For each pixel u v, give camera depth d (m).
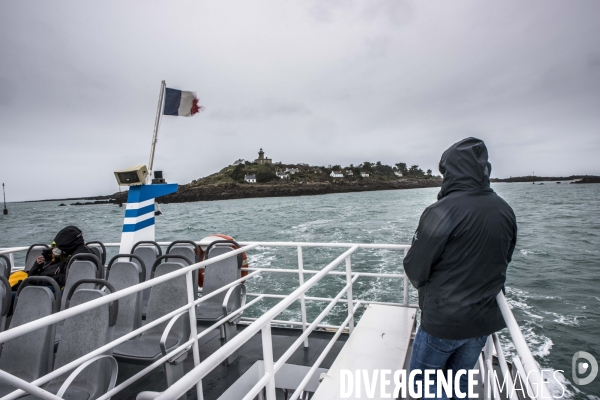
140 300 3.68
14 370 2.81
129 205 5.38
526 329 10.34
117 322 3.62
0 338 1.66
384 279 14.47
